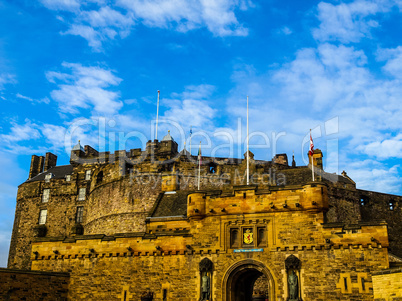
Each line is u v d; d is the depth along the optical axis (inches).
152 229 1899.6
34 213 3065.9
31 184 3149.6
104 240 1641.2
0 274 1529.3
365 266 1359.5
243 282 1569.9
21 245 3014.3
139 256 1589.6
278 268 1434.5
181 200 2106.3
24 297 1552.7
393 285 1246.3
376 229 1375.5
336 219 2439.7
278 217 1478.8
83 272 1635.1
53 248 1688.0
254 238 1485.0
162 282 1537.9
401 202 2896.2
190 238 1547.7
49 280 1609.3
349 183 2613.2
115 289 1581.0
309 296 1385.3
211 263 1499.8
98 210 2536.9
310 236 1429.6
